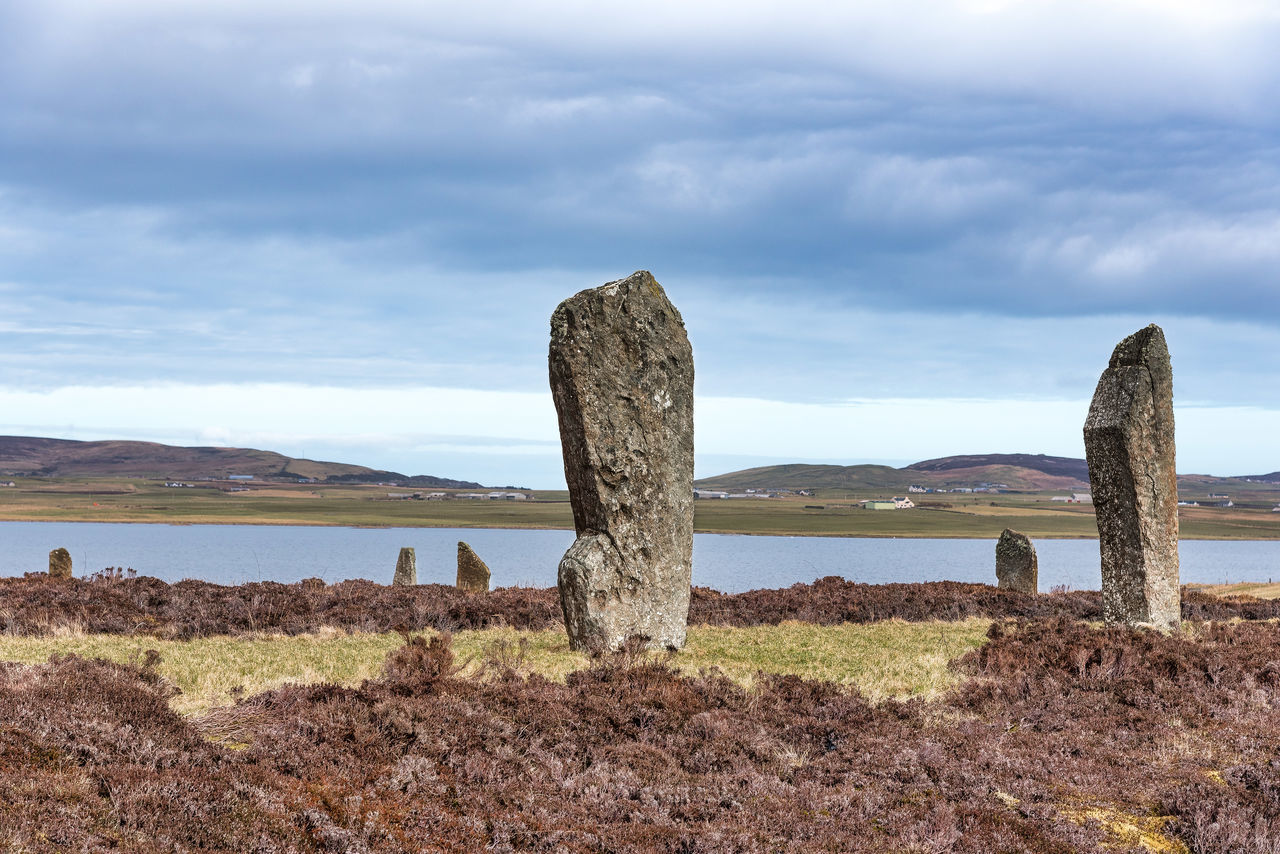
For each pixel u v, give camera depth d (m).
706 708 12.27
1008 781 9.81
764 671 14.84
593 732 10.81
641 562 16.56
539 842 7.82
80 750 7.71
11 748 7.46
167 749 8.12
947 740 11.19
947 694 13.79
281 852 6.95
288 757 8.73
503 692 11.48
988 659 16.08
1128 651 15.75
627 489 16.45
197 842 6.79
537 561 79.12
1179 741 11.48
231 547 99.06
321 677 13.76
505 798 8.74
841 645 18.59
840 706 12.67
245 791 7.64
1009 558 30.80
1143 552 20.31
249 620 20.53
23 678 9.50
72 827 6.39
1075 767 10.34
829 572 70.94
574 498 16.66
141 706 9.16
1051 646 16.69
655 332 16.97
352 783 8.46
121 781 7.24
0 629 18.72
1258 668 15.43
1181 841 8.41
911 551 111.50
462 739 9.84
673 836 8.12
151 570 60.59
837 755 10.79
